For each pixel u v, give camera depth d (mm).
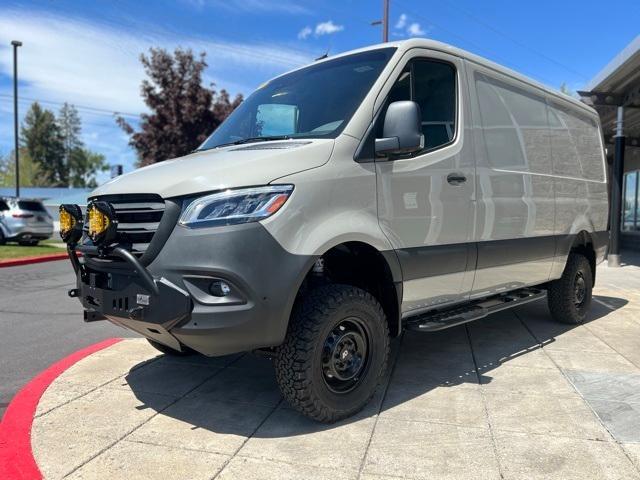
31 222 19266
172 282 3135
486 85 4887
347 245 3652
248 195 3146
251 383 4277
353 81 4066
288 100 4320
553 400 3895
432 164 4121
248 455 3100
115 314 3408
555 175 5820
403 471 2918
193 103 22328
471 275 4570
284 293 3156
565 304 6148
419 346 5379
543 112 5758
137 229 3338
